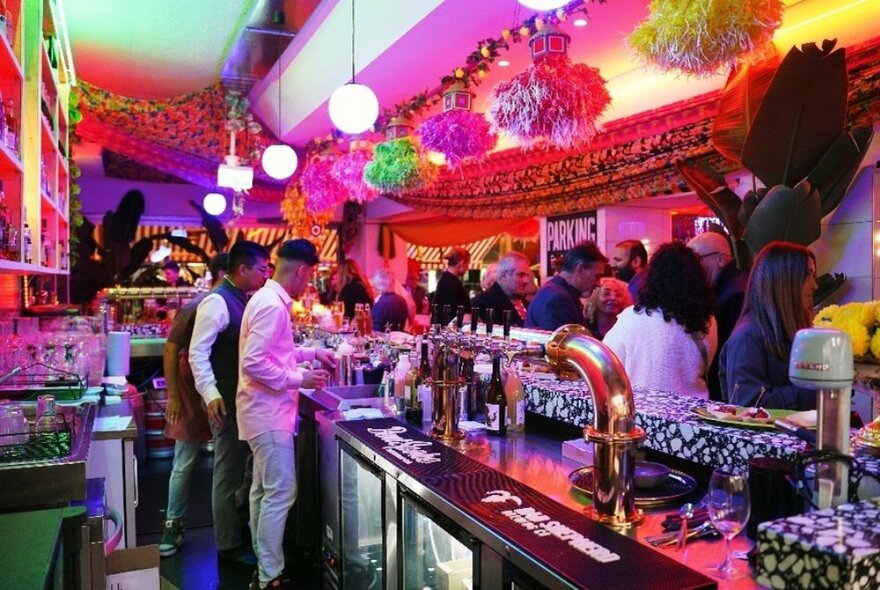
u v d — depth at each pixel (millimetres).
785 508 1637
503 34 4121
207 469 6098
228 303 4082
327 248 12602
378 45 5324
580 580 1496
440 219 11766
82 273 8945
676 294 2988
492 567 1830
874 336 1826
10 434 2430
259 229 12953
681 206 7207
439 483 2227
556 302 4117
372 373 4254
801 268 2539
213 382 3953
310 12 5992
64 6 5703
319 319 6184
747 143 4129
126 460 3324
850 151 3975
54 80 4453
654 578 1507
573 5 3740
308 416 4012
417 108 5637
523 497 2086
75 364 3971
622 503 1860
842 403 1469
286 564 4035
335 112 4738
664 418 2252
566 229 7613
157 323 8266
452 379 2895
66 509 2121
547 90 3256
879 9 4199
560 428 2842
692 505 1948
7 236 2945
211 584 3869
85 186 11945
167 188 12344
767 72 4262
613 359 1893
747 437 1990
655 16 2699
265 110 9031
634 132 6141
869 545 1075
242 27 6309
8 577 1397
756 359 2582
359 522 3109
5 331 3996
